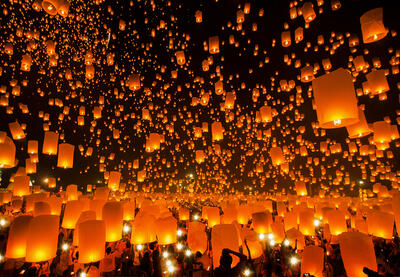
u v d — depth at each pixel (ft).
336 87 9.31
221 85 29.04
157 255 21.20
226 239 15.79
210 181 89.97
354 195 79.82
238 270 11.85
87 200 27.02
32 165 35.24
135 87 27.07
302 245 22.81
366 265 12.60
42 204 22.09
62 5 15.67
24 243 17.31
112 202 20.26
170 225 22.29
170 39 36.14
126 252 25.98
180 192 94.43
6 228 28.78
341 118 9.13
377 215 21.72
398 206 17.26
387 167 53.26
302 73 24.23
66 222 22.94
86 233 15.92
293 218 27.68
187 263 22.18
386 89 18.75
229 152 67.92
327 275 21.44
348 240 13.05
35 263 20.22
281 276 18.72
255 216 23.58
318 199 60.54
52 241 15.83
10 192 36.35
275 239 24.06
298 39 25.46
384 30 13.98
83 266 19.45
